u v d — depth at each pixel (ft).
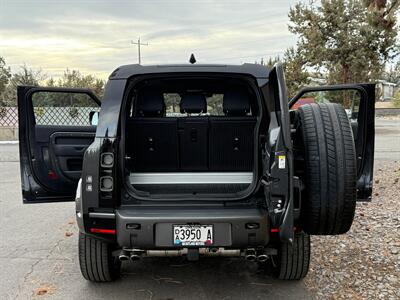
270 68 11.66
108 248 12.70
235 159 13.01
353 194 10.57
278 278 13.21
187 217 10.46
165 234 10.53
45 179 13.58
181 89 14.94
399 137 63.52
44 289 12.99
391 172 30.37
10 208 23.95
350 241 16.35
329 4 78.23
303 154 10.87
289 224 9.73
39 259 15.65
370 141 12.47
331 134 10.69
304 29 80.69
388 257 14.55
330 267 14.15
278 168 9.88
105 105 11.27
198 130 12.84
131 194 10.98
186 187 12.12
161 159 13.10
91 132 13.83
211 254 10.98
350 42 76.79
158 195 11.09
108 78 11.68
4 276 14.05
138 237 10.55
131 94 12.19
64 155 13.65
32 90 13.30
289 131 9.80
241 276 13.97
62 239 18.08
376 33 72.59
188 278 13.88
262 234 10.57
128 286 13.26
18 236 18.56
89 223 10.99
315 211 10.62
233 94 13.33
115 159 10.80
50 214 22.56
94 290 12.98
